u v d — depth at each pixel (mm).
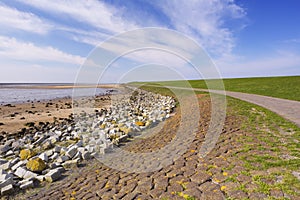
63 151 8211
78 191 5016
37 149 9070
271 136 6574
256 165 4535
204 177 4418
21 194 5258
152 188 4410
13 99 36312
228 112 10922
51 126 13625
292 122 8336
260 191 3586
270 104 13766
